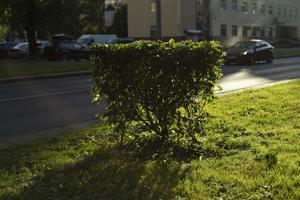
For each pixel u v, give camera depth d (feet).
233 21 223.92
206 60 22.06
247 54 101.86
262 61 109.60
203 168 19.52
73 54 136.46
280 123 28.68
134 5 208.85
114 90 22.81
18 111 40.01
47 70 82.99
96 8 146.41
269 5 254.06
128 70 22.43
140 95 22.62
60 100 46.88
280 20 265.34
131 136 24.50
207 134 25.90
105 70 22.88
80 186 17.85
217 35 212.84
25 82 69.00
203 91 22.77
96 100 24.11
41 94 52.42
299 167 19.22
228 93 44.47
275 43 247.91
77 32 146.41
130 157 21.89
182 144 23.22
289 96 40.88
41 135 28.45
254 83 60.13
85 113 38.42
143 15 207.00
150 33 206.08
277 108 34.37
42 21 136.15
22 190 17.78
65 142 25.48
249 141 24.11
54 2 134.10
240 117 30.99
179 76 22.08
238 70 84.79
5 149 24.32
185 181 17.92
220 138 24.93
